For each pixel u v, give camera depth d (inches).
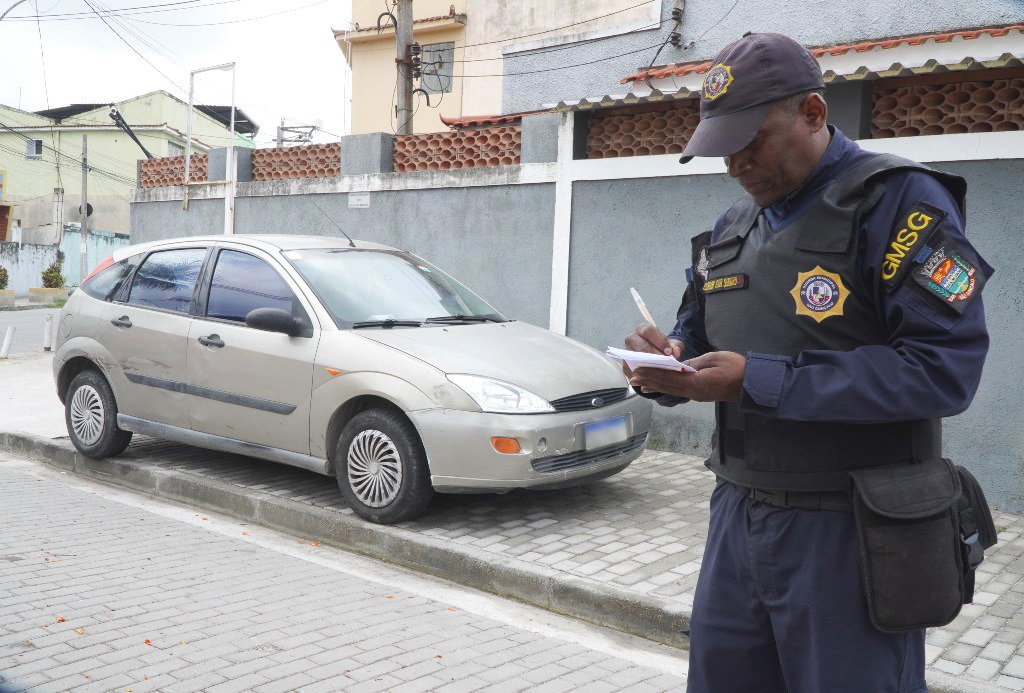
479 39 808.3
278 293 231.1
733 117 70.7
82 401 269.9
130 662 141.9
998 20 357.1
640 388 79.0
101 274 275.4
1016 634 152.9
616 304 302.8
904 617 67.4
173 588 176.7
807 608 71.2
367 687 135.6
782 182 72.7
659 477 256.7
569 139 311.3
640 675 144.8
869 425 70.1
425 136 370.0
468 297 255.6
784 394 66.5
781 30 418.3
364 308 227.1
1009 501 225.5
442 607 172.9
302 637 154.1
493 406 197.2
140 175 490.6
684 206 285.7
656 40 473.4
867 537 68.2
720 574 79.8
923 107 242.8
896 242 66.6
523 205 330.0
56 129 1787.6
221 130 1909.4
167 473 253.4
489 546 194.2
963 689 133.4
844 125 248.5
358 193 384.2
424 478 203.9
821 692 70.6
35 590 173.0
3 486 257.1
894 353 65.4
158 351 247.1
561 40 518.6
